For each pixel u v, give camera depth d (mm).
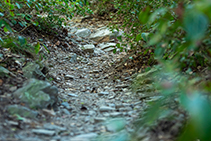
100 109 2617
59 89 3408
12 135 1744
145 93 3199
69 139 1855
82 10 5465
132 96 3168
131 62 4590
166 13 1559
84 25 8141
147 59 4422
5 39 3574
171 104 2266
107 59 5645
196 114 808
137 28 4391
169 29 1712
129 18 4746
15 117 2031
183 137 861
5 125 1862
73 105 2826
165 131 1813
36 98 2398
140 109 2584
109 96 3281
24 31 4957
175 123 1852
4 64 2971
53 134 1886
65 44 5719
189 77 2289
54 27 5875
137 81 3641
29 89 2465
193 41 1044
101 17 8570
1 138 1659
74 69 4707
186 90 988
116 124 1112
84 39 7012
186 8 1311
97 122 2270
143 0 4031
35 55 3918
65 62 4941
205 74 2480
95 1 9039
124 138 1094
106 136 1887
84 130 2078
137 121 2154
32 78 2689
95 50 6234
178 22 1375
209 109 808
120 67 4609
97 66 5113
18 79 2758
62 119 2318
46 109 2373
